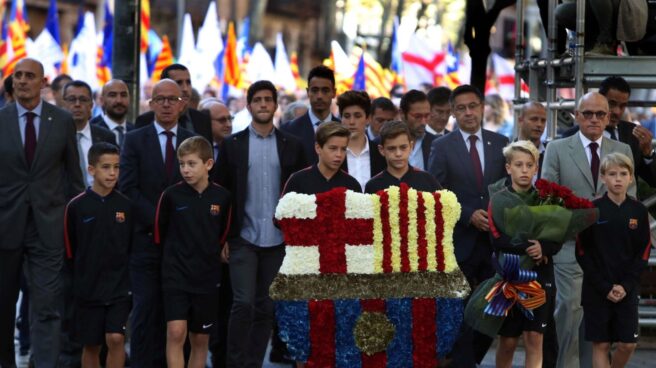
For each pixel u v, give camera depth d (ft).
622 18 44.01
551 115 47.19
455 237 39.75
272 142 39.73
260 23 185.57
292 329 31.32
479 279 39.63
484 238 39.45
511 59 187.32
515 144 35.65
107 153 37.45
